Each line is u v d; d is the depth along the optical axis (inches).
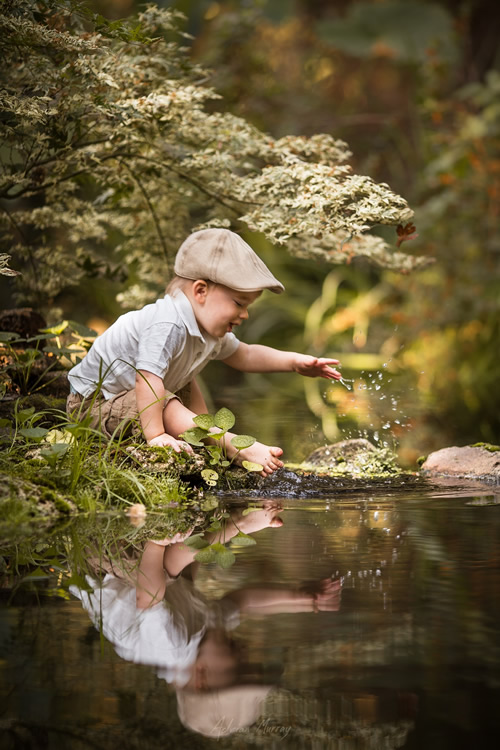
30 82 153.6
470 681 54.0
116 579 79.0
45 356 185.5
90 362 147.5
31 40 147.4
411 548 90.4
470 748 45.9
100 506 118.7
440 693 52.4
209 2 425.4
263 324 411.5
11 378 170.9
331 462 170.4
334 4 577.0
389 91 562.6
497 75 424.8
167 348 138.5
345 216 162.7
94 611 68.7
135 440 141.5
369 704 51.1
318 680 54.4
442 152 417.1
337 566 82.4
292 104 467.2
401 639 61.1
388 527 103.9
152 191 211.5
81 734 48.0
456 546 91.4
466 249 385.1
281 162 189.2
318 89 539.8
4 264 138.6
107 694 52.7
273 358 163.5
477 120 403.5
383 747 46.0
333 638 61.4
